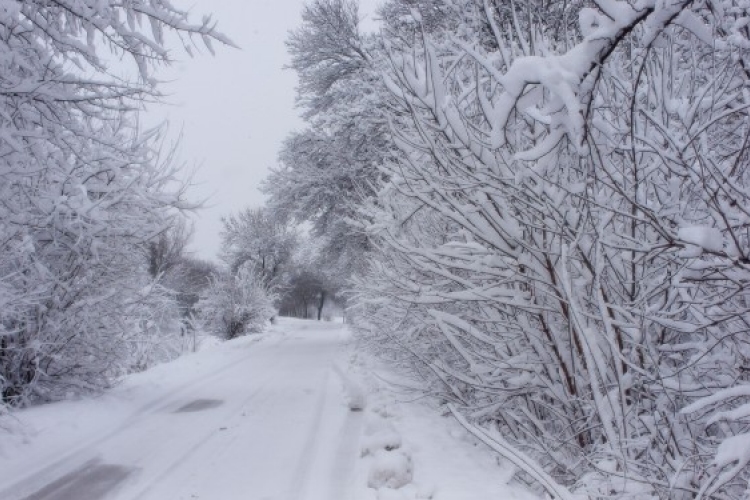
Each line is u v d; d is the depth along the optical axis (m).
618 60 3.55
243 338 21.33
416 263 4.30
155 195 8.01
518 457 3.13
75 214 7.08
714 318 2.96
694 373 3.13
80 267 7.55
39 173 6.72
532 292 4.20
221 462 4.90
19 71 6.38
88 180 7.52
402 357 7.04
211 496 4.04
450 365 5.87
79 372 7.74
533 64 2.38
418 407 6.85
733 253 2.42
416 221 5.80
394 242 4.38
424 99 3.58
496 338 4.42
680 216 3.18
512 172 3.61
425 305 5.04
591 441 3.97
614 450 2.88
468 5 7.25
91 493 4.20
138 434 6.06
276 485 4.22
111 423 6.64
